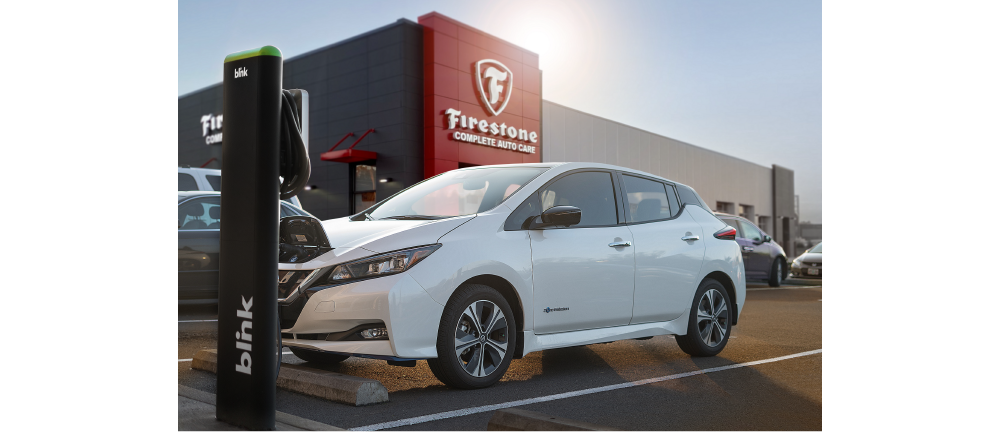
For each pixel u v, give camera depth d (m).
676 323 5.73
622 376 5.08
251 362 3.30
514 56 21.67
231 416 3.39
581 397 4.36
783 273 17.00
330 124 20.78
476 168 5.58
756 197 39.66
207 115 24.61
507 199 4.87
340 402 4.09
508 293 4.69
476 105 20.53
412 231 4.37
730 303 6.25
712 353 6.00
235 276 3.37
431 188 5.39
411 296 4.14
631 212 5.55
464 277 4.36
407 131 19.22
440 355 4.30
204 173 10.11
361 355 4.10
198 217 7.93
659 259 5.53
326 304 4.13
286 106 3.64
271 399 3.30
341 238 4.49
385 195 19.52
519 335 4.71
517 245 4.67
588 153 24.78
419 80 19.56
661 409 4.09
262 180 3.28
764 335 7.54
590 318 5.05
